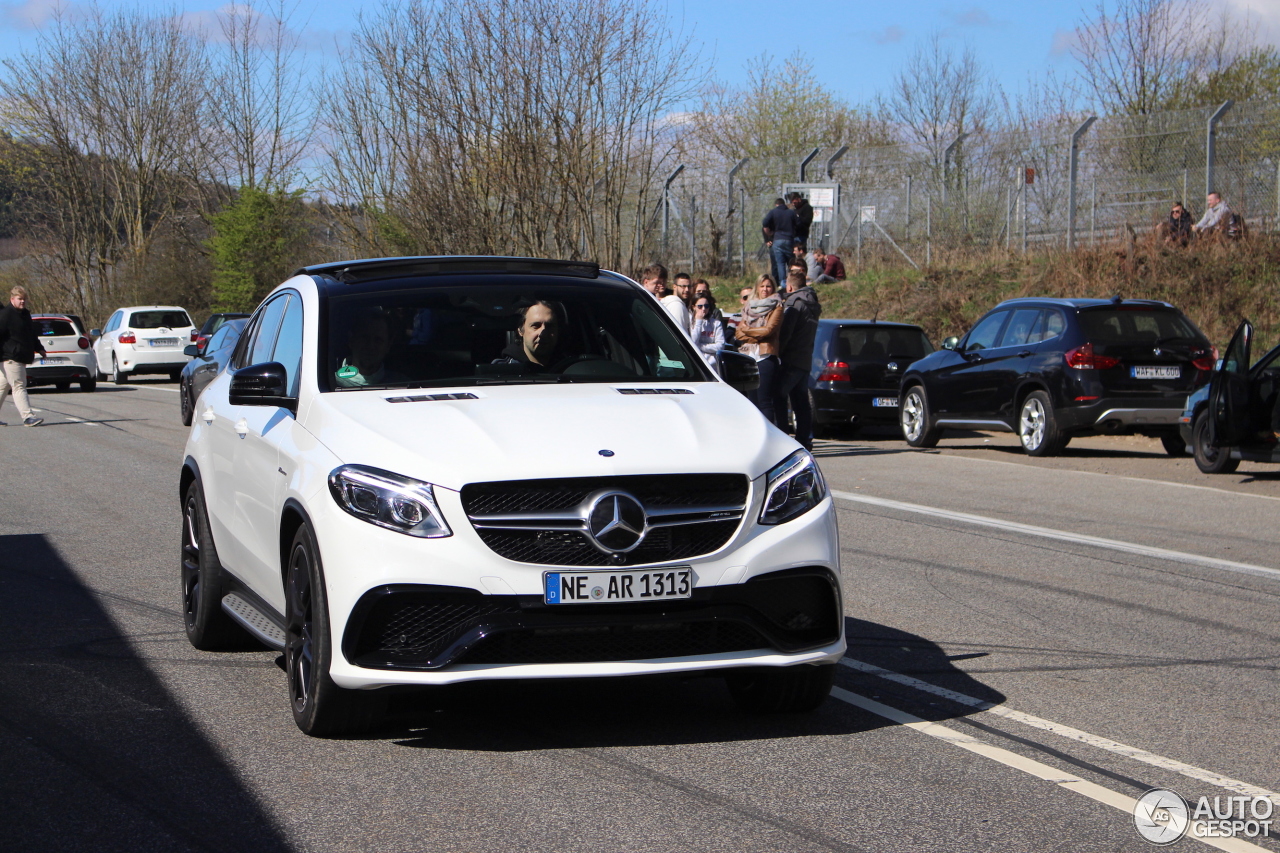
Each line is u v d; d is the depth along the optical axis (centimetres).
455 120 2527
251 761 441
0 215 5469
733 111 5100
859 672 559
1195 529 959
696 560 434
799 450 479
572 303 570
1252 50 3444
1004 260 2472
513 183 2531
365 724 459
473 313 552
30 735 473
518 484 429
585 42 2486
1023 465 1407
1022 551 866
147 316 3262
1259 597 721
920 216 2661
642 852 356
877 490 1187
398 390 507
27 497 1166
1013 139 2470
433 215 2573
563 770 429
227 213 4150
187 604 639
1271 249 2081
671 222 3050
